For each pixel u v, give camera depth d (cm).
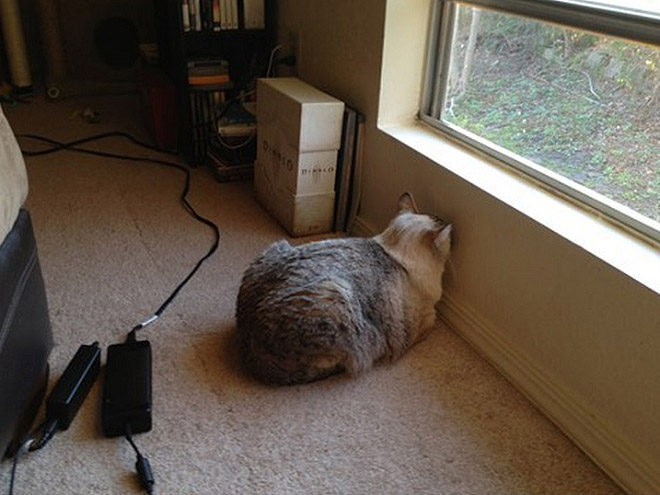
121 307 156
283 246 147
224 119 230
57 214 201
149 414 117
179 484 109
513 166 147
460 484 112
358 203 198
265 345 127
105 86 330
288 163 189
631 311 107
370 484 111
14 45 309
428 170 158
